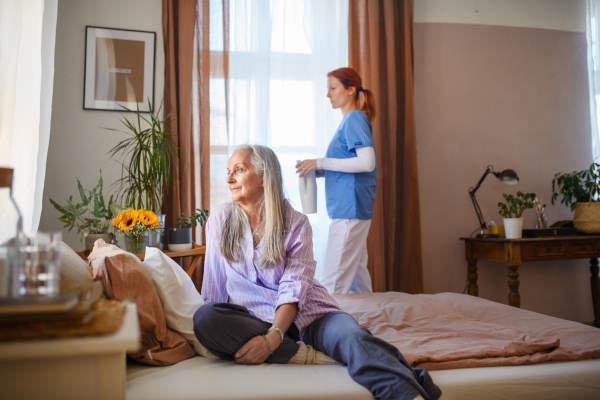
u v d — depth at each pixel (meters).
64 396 0.65
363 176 2.44
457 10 3.44
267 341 1.17
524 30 3.55
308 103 3.13
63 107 2.79
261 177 1.43
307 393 1.00
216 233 1.43
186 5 2.86
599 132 3.52
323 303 1.32
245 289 1.40
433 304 1.87
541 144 3.53
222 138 2.90
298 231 1.40
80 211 2.16
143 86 2.89
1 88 1.57
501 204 3.14
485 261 3.37
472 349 1.26
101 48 2.85
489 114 3.46
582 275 3.50
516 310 1.79
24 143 1.65
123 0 2.90
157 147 2.51
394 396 0.97
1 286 0.67
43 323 0.61
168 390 0.99
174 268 1.40
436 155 3.36
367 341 1.09
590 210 3.05
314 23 3.16
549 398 1.10
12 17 1.58
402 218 3.16
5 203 1.44
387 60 3.16
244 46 2.98
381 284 3.00
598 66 3.55
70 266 1.13
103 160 2.82
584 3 3.62
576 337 1.41
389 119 3.14
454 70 3.42
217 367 1.16
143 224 2.09
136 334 0.62
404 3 3.21
